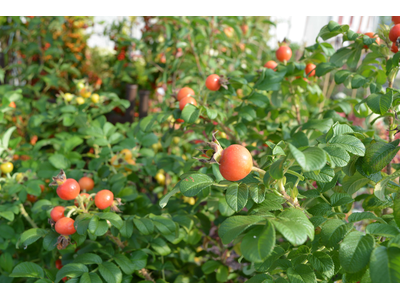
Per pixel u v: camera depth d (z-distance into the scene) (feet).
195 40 8.07
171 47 9.01
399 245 2.01
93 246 4.46
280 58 5.03
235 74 5.12
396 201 2.46
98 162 5.59
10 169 5.24
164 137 5.15
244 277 6.51
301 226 2.22
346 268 2.14
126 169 5.68
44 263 5.70
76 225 3.32
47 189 5.96
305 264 3.05
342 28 4.02
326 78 7.93
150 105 11.79
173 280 5.15
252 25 9.78
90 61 12.75
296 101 5.32
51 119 7.68
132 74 11.62
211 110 3.98
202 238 7.11
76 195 3.59
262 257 2.03
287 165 2.55
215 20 7.91
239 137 5.19
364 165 2.89
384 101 3.10
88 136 6.86
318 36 4.40
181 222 4.51
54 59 11.70
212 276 5.81
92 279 3.48
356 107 3.62
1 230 4.96
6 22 11.14
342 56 4.30
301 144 4.25
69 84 11.78
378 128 8.65
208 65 7.94
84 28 11.76
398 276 1.88
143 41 11.00
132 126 7.07
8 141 5.55
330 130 2.74
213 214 6.88
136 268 4.01
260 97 4.71
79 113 7.14
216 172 3.52
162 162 6.07
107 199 3.68
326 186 3.27
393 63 3.24
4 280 4.45
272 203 2.78
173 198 6.16
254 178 3.01
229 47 8.45
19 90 6.38
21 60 12.23
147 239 4.63
